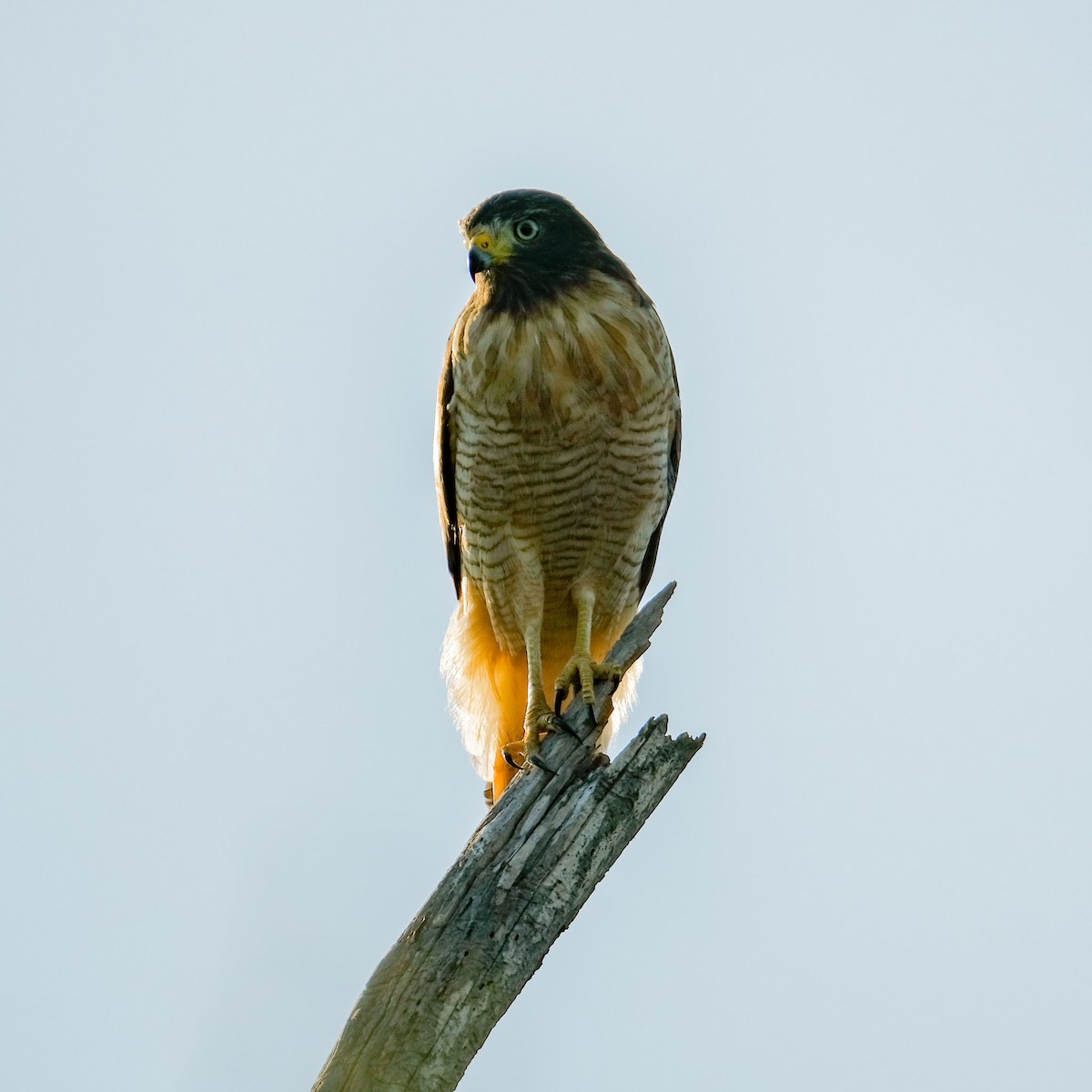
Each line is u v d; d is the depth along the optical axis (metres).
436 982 8.59
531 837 9.15
